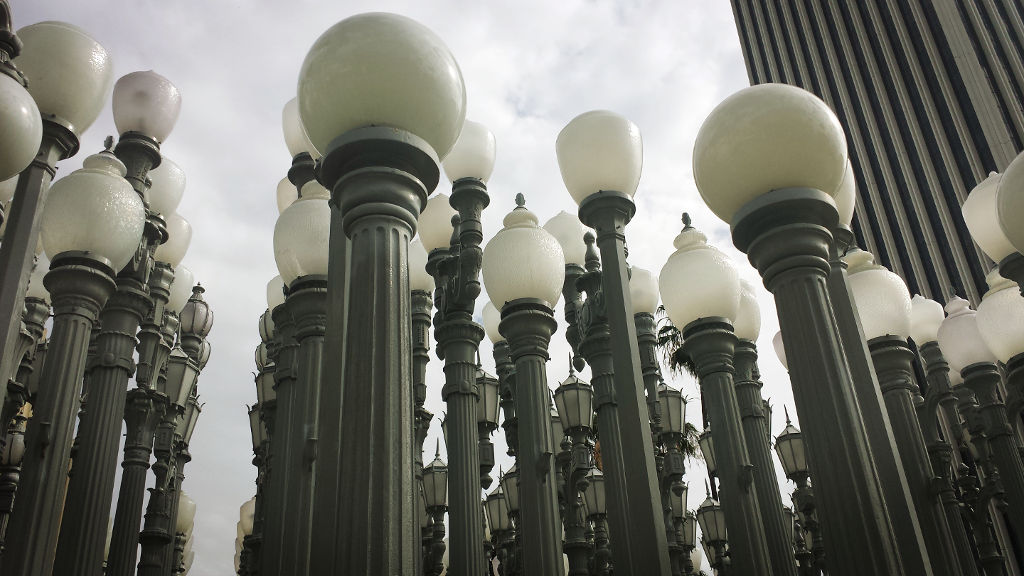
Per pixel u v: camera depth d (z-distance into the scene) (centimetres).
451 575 693
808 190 452
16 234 493
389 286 397
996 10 3588
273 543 575
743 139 456
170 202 841
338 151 418
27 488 534
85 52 574
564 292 918
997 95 3459
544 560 663
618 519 679
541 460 692
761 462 794
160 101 761
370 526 343
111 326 699
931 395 840
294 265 584
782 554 740
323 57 429
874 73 4200
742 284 879
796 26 4838
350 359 379
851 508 391
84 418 662
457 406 750
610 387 739
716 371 696
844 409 410
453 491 720
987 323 777
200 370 1038
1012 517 793
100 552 628
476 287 761
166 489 871
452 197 812
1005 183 500
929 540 628
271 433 810
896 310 695
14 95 429
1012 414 765
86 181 612
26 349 723
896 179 3934
